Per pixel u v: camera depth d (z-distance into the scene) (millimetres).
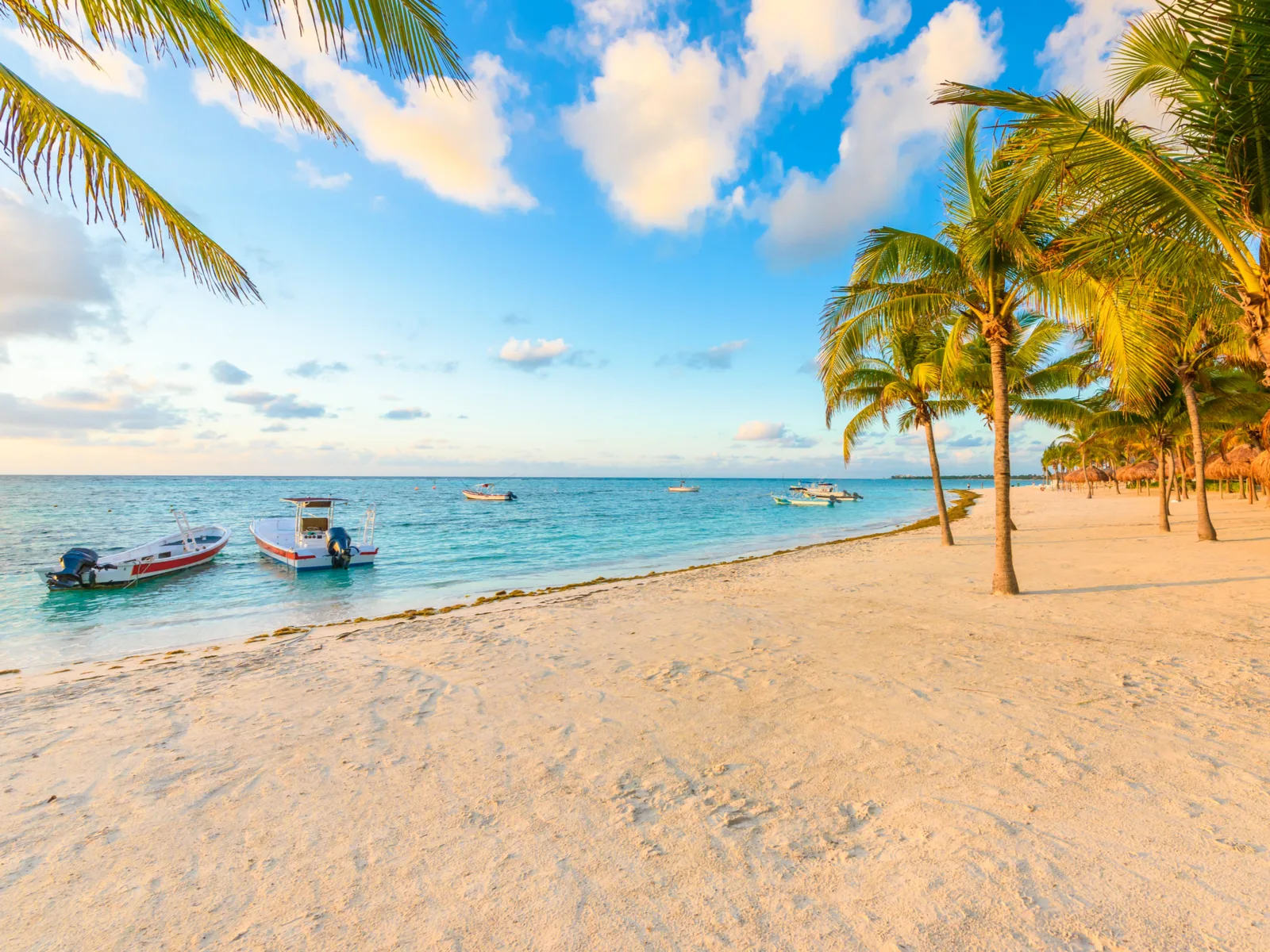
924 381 15023
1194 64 4996
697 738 4031
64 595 14555
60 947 2207
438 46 3943
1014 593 8984
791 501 57500
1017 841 2613
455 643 7418
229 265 4809
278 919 2336
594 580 15133
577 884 2480
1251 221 5355
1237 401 16969
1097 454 40875
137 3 3691
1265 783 3023
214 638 10266
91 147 3828
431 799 3320
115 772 3844
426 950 2109
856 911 2217
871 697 4664
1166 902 2160
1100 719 4004
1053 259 7426
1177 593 8617
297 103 4387
